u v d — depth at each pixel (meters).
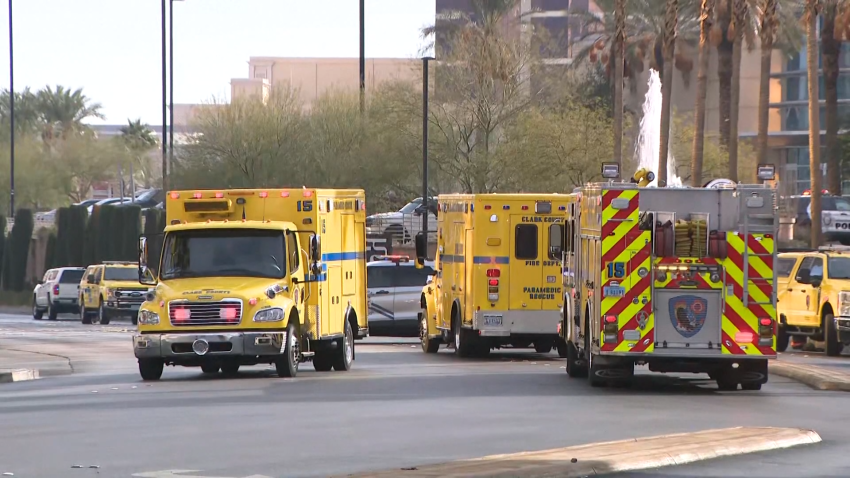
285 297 86.94
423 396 72.38
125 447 50.22
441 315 120.88
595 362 78.06
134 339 85.56
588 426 57.69
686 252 75.88
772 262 75.94
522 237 111.50
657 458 45.81
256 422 58.91
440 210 123.38
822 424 60.28
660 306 76.00
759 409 67.00
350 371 95.75
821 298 120.19
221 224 89.31
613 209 75.94
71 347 133.12
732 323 76.00
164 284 87.31
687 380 87.56
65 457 47.44
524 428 56.72
